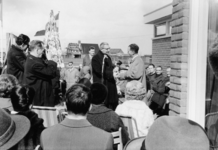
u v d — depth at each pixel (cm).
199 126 122
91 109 207
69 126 145
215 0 231
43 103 314
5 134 134
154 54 1014
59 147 137
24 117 160
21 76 362
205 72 241
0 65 535
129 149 147
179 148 113
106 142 140
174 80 286
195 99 255
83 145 138
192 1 252
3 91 222
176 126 122
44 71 311
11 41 496
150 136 121
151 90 548
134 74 441
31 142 168
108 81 420
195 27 253
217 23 226
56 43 786
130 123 233
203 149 114
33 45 315
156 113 531
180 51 271
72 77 683
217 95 225
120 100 525
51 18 800
